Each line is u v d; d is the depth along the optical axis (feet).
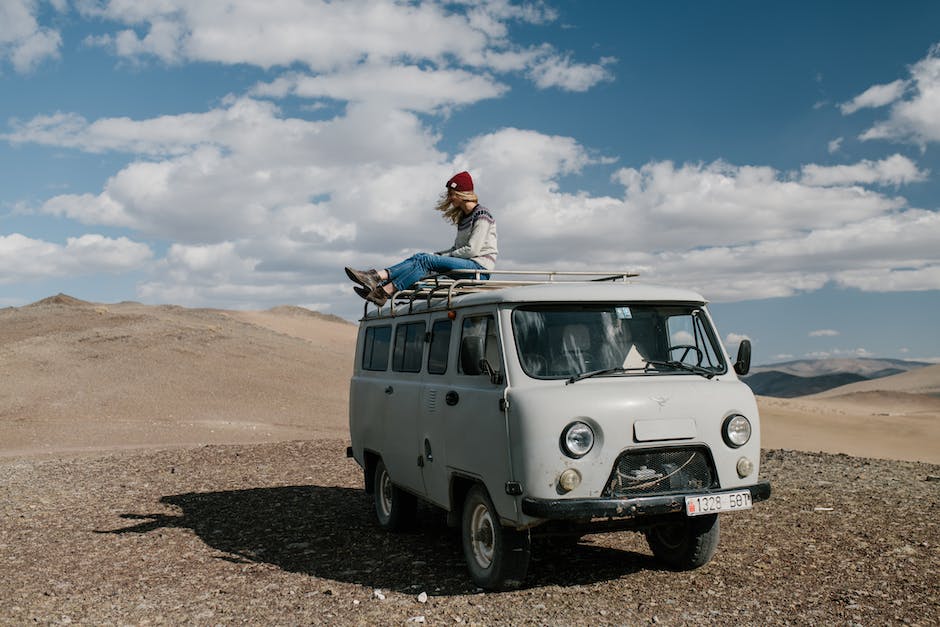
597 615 18.62
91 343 129.80
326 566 24.21
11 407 91.30
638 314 21.43
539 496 18.80
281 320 220.84
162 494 38.81
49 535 29.84
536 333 20.44
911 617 18.22
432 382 24.30
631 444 19.26
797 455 49.49
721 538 26.48
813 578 21.57
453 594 20.75
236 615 19.57
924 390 579.89
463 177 25.64
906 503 31.94
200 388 111.14
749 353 21.80
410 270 24.11
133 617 19.61
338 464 47.65
